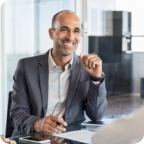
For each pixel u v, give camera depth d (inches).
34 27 145.9
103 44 212.4
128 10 211.2
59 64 88.0
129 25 216.2
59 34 86.0
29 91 85.7
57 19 86.8
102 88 85.2
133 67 286.4
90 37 194.1
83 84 87.7
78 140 63.4
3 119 139.8
